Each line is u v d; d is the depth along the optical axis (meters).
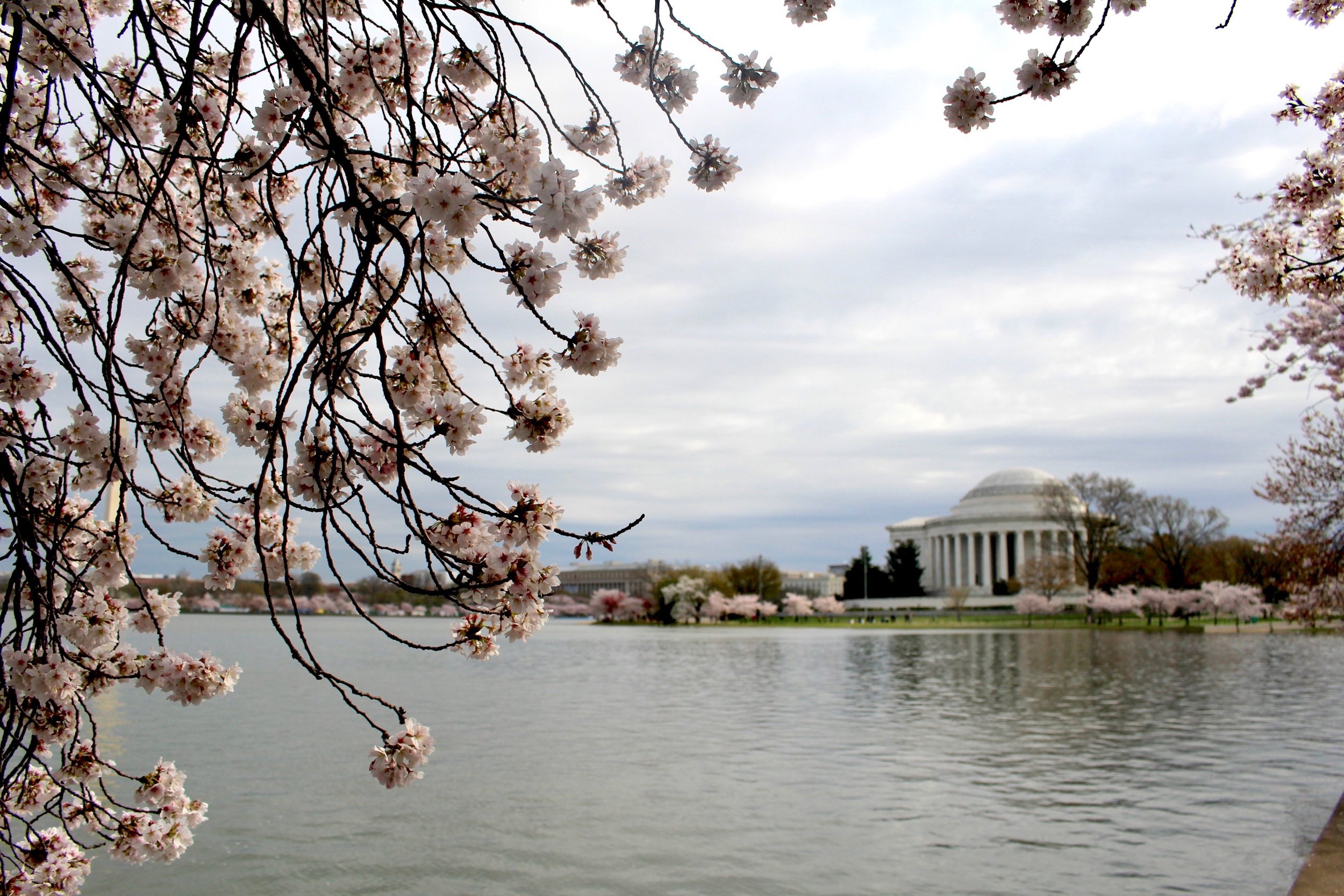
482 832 10.68
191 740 16.20
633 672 33.12
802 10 3.64
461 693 25.47
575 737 17.52
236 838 10.31
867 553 105.56
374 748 3.36
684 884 9.02
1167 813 11.49
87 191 3.45
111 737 16.31
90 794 4.15
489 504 2.94
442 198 2.65
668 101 3.90
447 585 3.28
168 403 3.78
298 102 3.44
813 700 23.70
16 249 3.40
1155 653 42.03
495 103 3.31
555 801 12.15
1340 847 9.90
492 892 8.79
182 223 4.18
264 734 16.84
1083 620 78.06
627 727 18.89
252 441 3.70
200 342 4.09
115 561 4.00
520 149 3.27
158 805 4.26
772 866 9.52
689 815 11.48
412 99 2.96
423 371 3.39
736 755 15.52
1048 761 14.98
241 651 42.53
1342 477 18.80
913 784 13.20
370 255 2.68
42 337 3.25
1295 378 15.89
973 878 9.13
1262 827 10.76
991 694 24.78
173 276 3.78
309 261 3.89
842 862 9.62
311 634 66.56
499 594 3.18
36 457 3.76
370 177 3.95
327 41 3.01
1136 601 72.31
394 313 3.34
